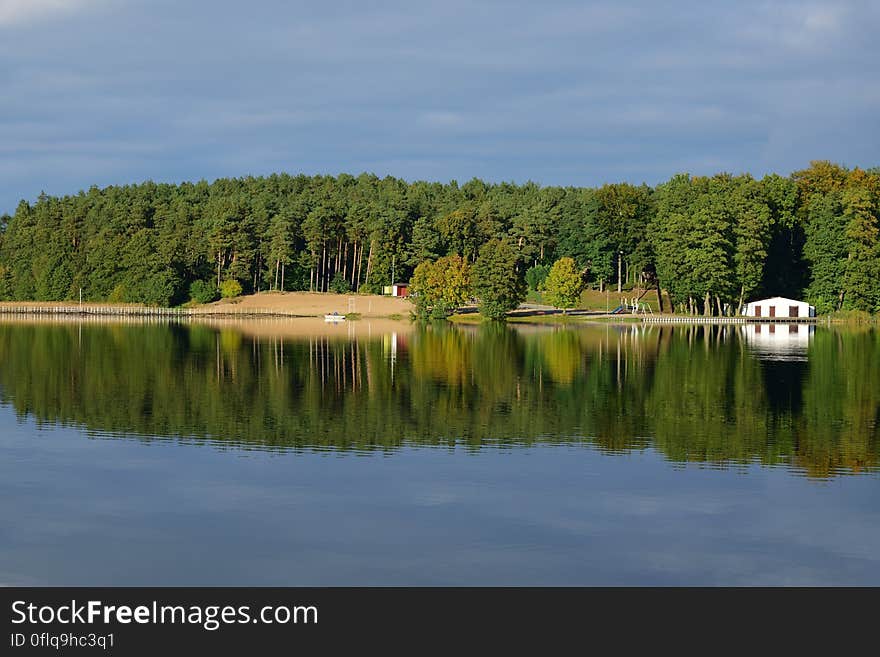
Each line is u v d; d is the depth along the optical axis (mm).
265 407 59031
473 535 32250
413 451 45031
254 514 34469
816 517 34312
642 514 34594
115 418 54312
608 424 52781
